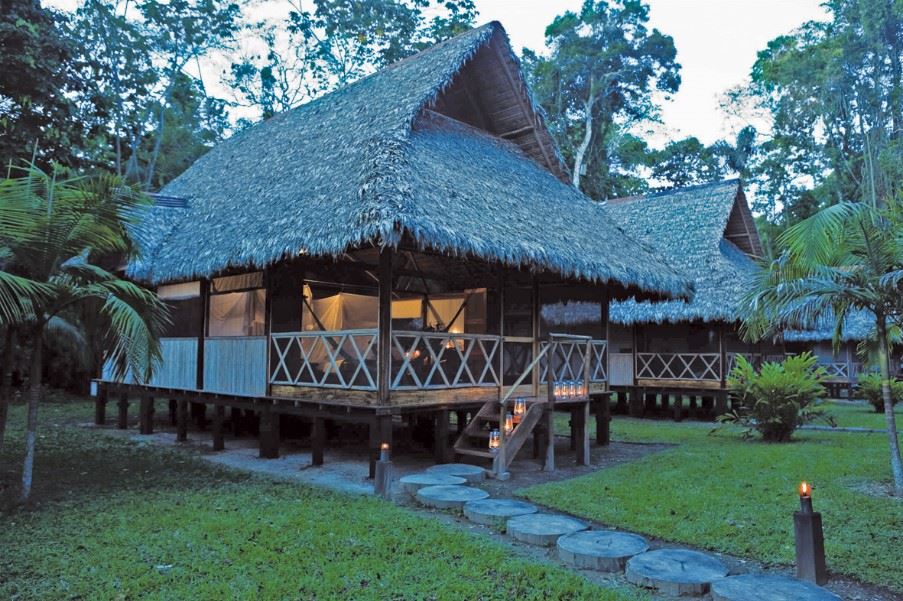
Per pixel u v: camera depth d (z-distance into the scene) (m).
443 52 11.70
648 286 10.86
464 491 6.85
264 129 14.66
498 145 12.70
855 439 11.84
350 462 9.36
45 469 8.57
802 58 33.75
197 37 26.53
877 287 7.38
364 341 9.88
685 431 13.59
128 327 6.43
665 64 32.12
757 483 7.62
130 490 7.19
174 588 4.28
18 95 14.20
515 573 4.59
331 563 4.77
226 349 10.30
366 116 10.88
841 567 4.80
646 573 4.56
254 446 11.02
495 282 11.59
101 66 17.16
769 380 11.49
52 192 6.38
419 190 8.08
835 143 33.69
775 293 7.85
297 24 28.77
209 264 9.27
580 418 9.73
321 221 7.90
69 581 4.39
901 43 30.77
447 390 8.72
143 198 6.99
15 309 6.05
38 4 14.71
